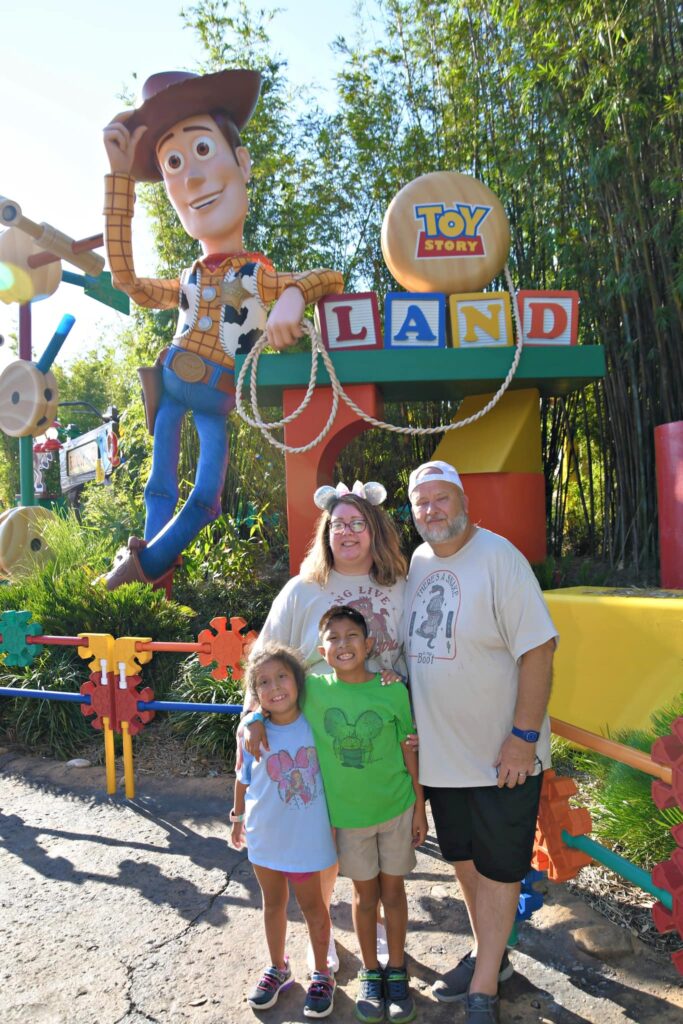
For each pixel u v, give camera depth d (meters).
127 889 3.16
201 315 5.70
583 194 5.98
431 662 2.35
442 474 2.39
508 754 2.27
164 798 4.07
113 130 5.33
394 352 4.96
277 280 5.68
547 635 2.28
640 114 5.13
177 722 4.76
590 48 5.11
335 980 2.56
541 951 2.65
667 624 3.54
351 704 2.36
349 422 5.05
